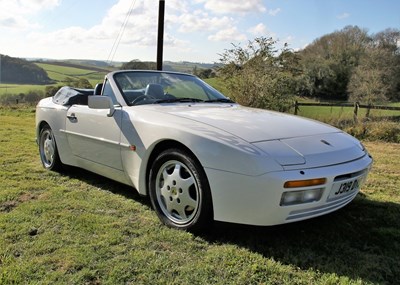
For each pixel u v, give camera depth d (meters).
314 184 2.54
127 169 3.50
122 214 3.32
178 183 2.99
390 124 9.28
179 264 2.46
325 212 2.75
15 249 2.59
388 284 2.30
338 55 36.62
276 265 2.48
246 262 2.51
